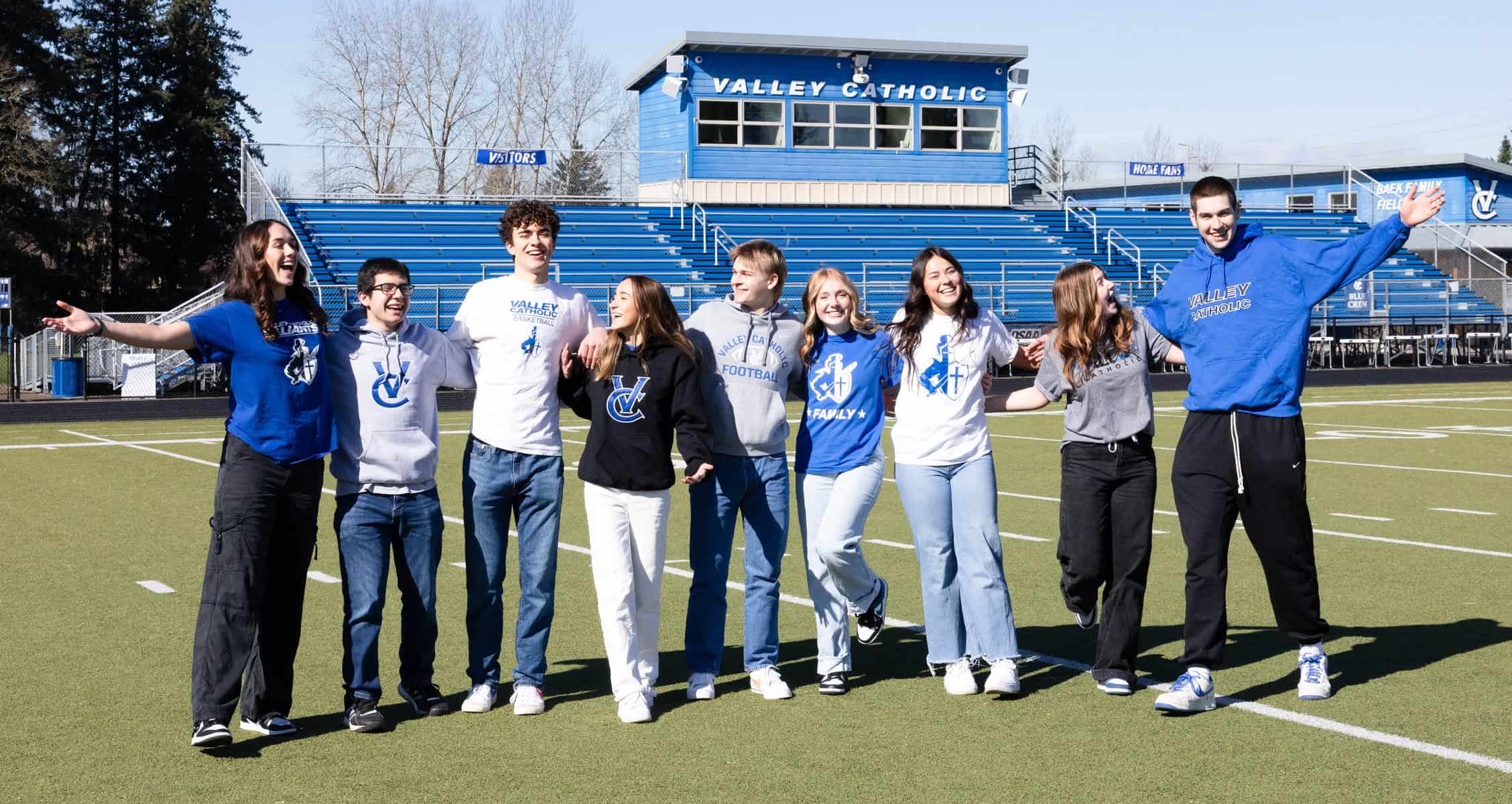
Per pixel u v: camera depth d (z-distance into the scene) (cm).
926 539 593
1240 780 459
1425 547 951
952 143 3875
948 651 591
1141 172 4000
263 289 505
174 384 2895
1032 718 541
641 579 559
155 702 568
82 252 5344
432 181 3606
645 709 539
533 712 552
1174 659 641
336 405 534
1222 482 558
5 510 1173
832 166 3766
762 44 3628
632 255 3406
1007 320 3494
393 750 504
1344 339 3631
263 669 521
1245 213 4116
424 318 3106
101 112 5569
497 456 546
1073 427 588
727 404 569
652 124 3806
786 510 583
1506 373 3375
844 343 587
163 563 907
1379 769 469
